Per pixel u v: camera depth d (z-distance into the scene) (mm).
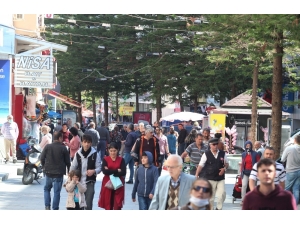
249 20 16156
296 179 17703
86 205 14758
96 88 68875
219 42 25188
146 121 57156
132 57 60812
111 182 14461
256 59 19766
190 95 56938
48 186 16219
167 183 10062
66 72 67000
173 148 29859
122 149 33656
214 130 36094
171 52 52875
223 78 47781
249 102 36438
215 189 15773
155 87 55969
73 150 24734
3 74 32094
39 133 39906
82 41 65375
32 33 44719
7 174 25266
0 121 32188
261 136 39188
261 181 8531
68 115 54281
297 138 17766
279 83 19766
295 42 18219
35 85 33781
